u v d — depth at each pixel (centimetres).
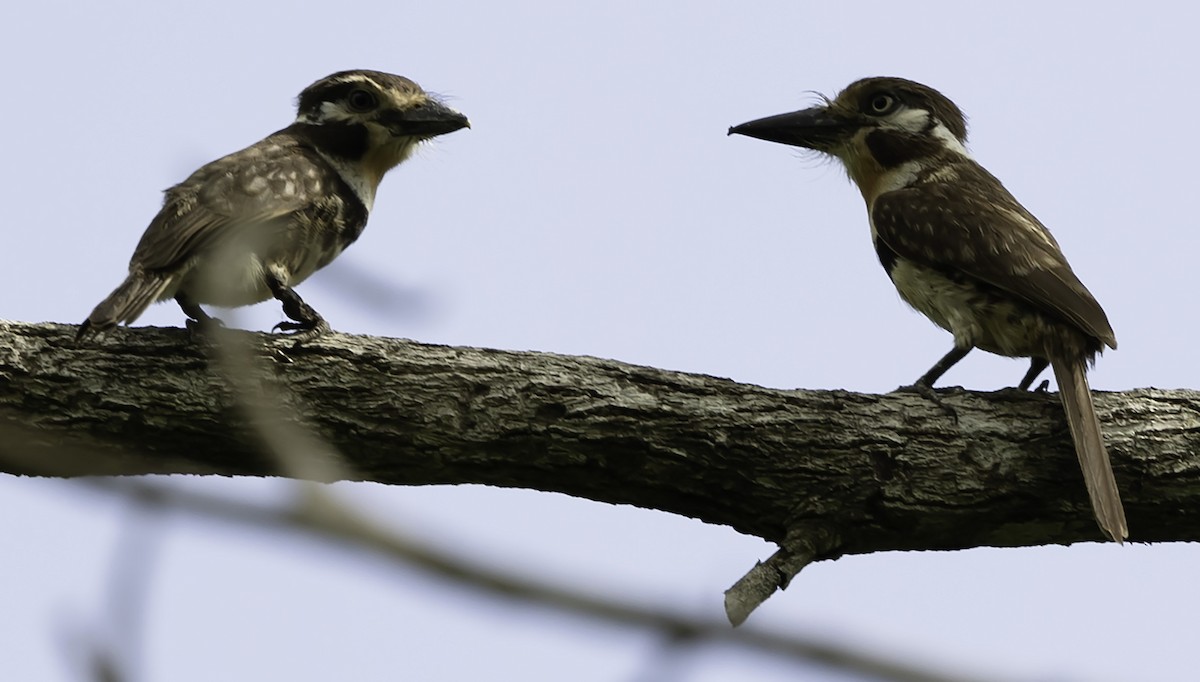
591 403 871
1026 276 969
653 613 290
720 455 868
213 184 1002
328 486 283
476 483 898
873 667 294
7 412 851
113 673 291
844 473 866
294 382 865
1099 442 848
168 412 857
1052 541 898
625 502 898
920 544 886
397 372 873
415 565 276
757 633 295
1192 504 877
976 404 891
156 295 905
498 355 890
